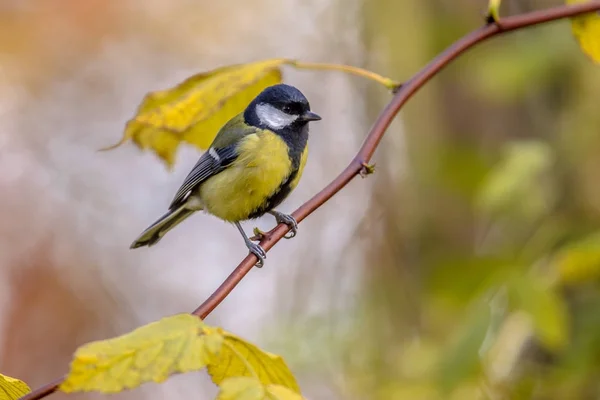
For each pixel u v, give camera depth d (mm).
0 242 14648
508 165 8422
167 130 5418
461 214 10727
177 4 15672
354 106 13195
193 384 14383
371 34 11922
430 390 8883
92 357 3045
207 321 13914
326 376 11180
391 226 11734
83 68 15578
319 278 12531
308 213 4484
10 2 14578
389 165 11930
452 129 10578
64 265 14734
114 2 15289
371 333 11367
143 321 14664
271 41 15164
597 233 8203
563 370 8023
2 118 15586
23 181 15414
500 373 8367
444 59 5039
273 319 12555
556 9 5191
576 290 8289
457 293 9172
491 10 5090
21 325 13898
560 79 9188
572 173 8883
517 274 7695
